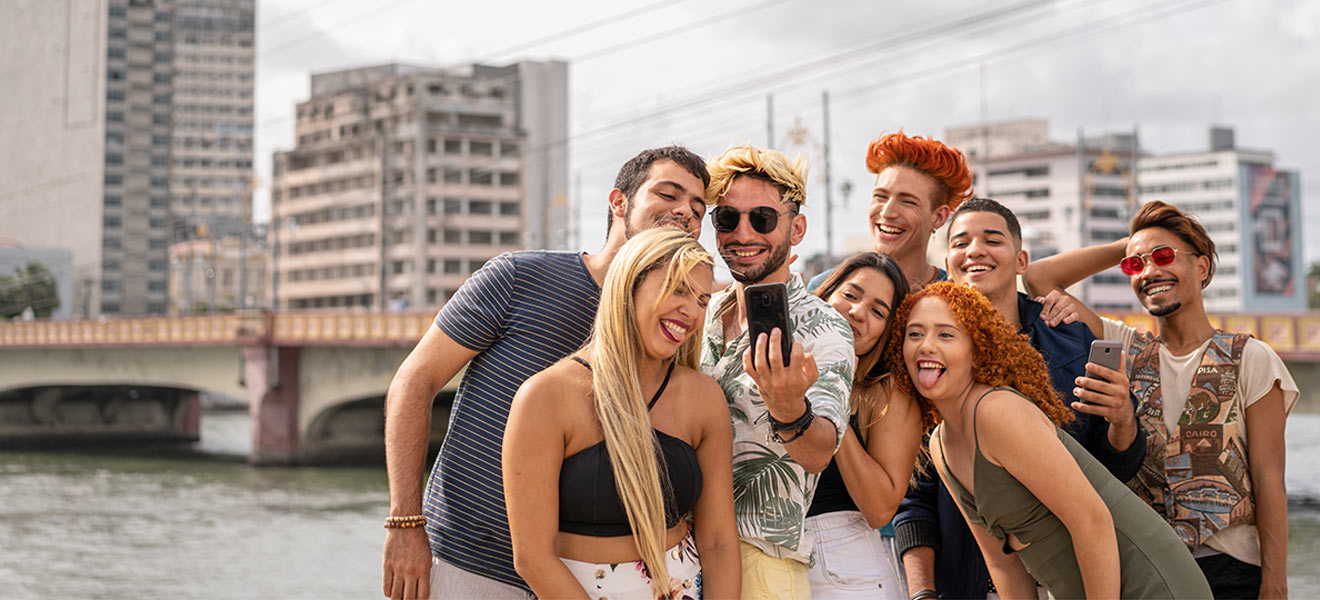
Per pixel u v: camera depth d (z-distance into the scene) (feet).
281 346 134.62
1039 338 13.82
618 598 10.31
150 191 397.80
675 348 10.32
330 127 323.57
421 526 11.41
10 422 177.58
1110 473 11.68
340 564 75.66
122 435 188.24
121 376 153.99
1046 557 11.22
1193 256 13.96
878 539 12.46
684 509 10.53
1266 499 13.42
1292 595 55.88
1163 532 11.12
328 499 108.27
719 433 10.77
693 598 10.70
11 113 396.16
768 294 9.78
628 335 10.25
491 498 11.34
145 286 391.45
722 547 10.69
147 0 401.70
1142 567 10.93
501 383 11.48
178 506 104.58
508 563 11.37
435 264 296.71
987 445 10.96
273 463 134.31
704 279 10.27
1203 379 13.82
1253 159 390.21
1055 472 10.61
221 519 95.96
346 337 126.41
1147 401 14.15
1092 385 11.82
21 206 393.50
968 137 429.38
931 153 14.60
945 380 11.27
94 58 384.68
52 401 181.88
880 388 11.99
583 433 10.28
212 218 394.32
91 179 381.60
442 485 11.71
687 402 10.64
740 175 11.73
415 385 11.54
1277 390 13.57
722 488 10.75
